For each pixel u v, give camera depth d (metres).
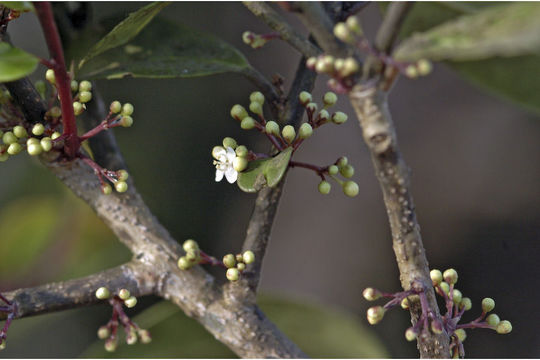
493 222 1.46
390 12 0.69
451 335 0.75
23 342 1.34
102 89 1.36
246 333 0.78
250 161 0.76
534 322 1.41
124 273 0.78
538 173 1.42
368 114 0.71
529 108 0.78
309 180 1.41
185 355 0.83
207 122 1.47
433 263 1.47
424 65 0.69
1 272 1.00
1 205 1.07
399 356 1.39
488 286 1.44
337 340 0.84
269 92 0.78
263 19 0.77
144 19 0.78
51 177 1.07
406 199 0.72
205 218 1.46
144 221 0.79
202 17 1.44
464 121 1.45
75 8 0.83
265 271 1.40
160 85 1.43
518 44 0.68
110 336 0.78
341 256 1.39
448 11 0.77
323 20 0.71
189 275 0.78
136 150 1.38
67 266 1.04
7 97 0.77
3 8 0.76
